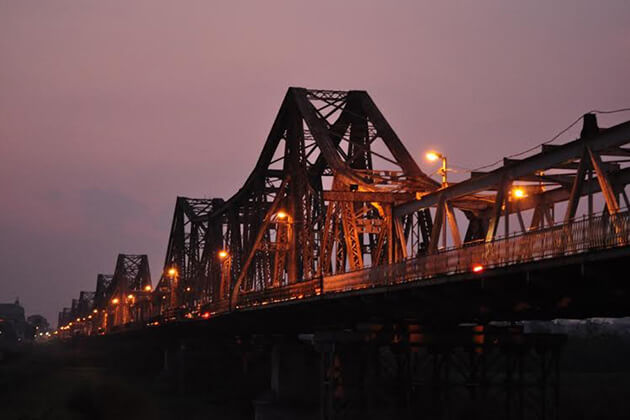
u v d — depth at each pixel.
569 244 32.69
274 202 90.00
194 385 114.75
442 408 51.19
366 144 76.31
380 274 47.53
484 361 51.22
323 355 52.09
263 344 81.50
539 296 37.25
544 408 50.59
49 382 127.31
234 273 110.06
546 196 47.03
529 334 50.78
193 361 117.19
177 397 107.62
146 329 144.75
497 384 50.78
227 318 83.94
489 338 50.19
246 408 91.62
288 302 60.38
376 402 51.38
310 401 73.56
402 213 57.94
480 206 53.09
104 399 98.50
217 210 128.62
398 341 50.84
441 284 40.31
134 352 185.25
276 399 73.44
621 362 142.25
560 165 42.69
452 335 50.03
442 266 41.16
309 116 77.50
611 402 89.94
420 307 45.97
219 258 130.50
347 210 64.69
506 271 35.31
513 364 51.47
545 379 50.91
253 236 98.38
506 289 37.78
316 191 84.44
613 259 30.16
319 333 52.28
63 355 188.75
